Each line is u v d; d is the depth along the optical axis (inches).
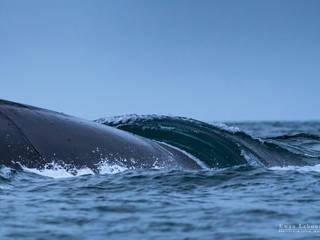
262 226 1760.6
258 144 3321.9
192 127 3287.4
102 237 1675.7
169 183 2351.1
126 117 3408.0
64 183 2321.6
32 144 2539.4
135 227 1759.4
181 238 1665.8
